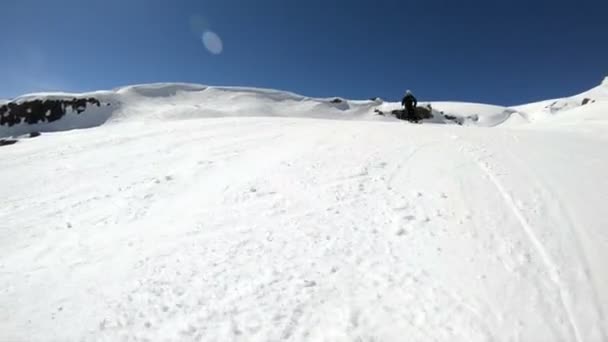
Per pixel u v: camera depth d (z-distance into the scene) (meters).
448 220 5.61
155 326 3.88
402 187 7.04
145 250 5.45
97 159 11.85
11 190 8.96
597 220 5.22
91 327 3.90
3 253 5.65
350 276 4.49
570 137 11.05
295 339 3.59
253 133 14.67
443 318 3.70
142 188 8.55
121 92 101.25
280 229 5.76
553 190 6.32
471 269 4.41
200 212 6.71
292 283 4.42
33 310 4.20
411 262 4.67
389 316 3.79
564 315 3.60
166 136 15.16
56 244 5.89
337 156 9.48
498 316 3.66
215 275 4.68
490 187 6.65
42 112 89.00
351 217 6.00
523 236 4.98
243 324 3.82
